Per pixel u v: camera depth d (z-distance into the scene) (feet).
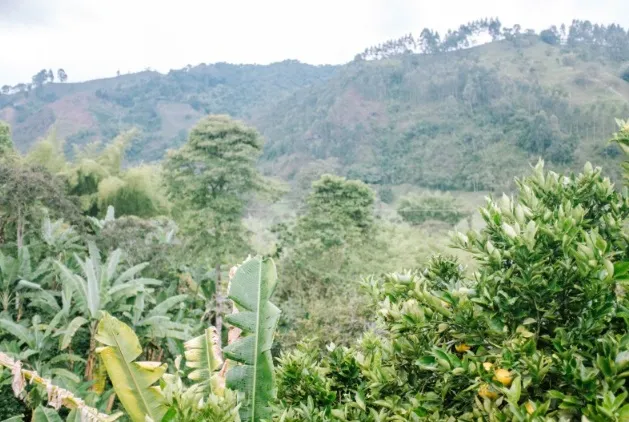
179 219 107.55
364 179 293.23
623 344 8.11
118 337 12.21
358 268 83.87
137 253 64.69
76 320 39.63
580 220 9.98
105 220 76.07
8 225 65.72
